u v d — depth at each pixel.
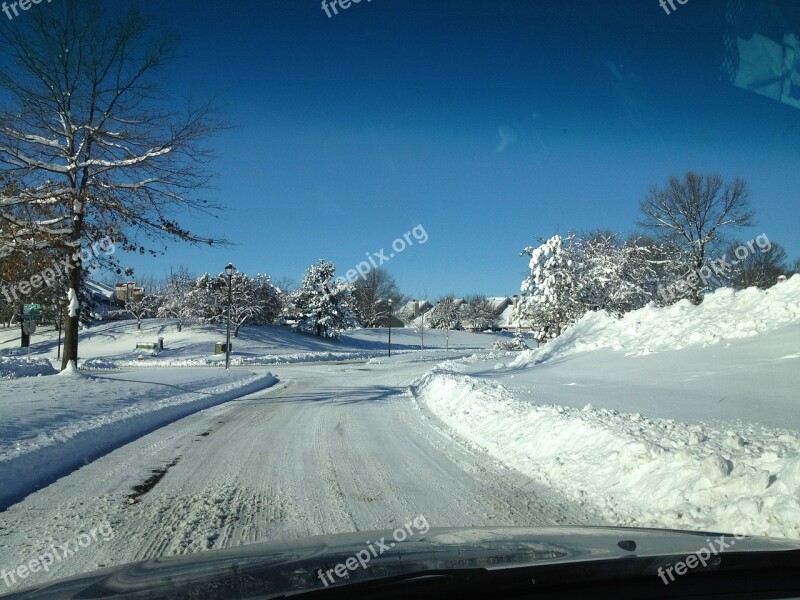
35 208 16.02
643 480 6.04
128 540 4.86
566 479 6.87
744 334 15.47
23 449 7.67
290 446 9.40
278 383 24.59
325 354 50.97
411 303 108.56
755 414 8.47
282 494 6.41
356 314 82.00
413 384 22.28
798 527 4.25
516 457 8.34
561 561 2.60
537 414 9.74
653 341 18.42
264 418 12.77
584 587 2.56
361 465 7.98
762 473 5.09
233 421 12.29
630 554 2.72
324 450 9.06
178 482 6.96
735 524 4.64
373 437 10.30
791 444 6.26
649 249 31.83
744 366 12.41
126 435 10.24
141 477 7.22
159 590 2.37
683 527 4.88
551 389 13.73
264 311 67.00
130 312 67.69
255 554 2.96
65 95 15.36
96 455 8.59
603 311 25.70
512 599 2.48
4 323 66.69
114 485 6.81
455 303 99.44
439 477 7.27
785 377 10.74
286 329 68.88
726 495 5.13
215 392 17.47
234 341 56.47
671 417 8.70
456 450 9.12
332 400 16.72
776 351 12.98
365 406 15.09
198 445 9.45
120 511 5.73
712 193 28.98
